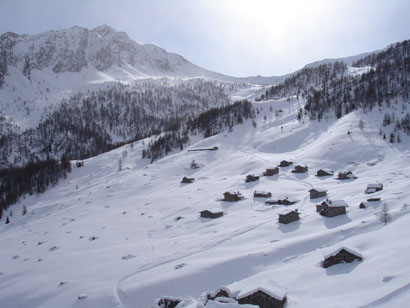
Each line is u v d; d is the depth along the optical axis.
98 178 172.25
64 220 106.31
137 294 40.91
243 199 93.69
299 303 28.80
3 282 55.22
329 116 199.75
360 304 23.25
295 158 142.38
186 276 42.34
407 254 31.09
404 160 112.31
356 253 35.06
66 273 53.84
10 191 165.75
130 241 69.88
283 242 49.00
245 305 24.59
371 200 63.09
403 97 193.38
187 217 83.06
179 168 161.38
